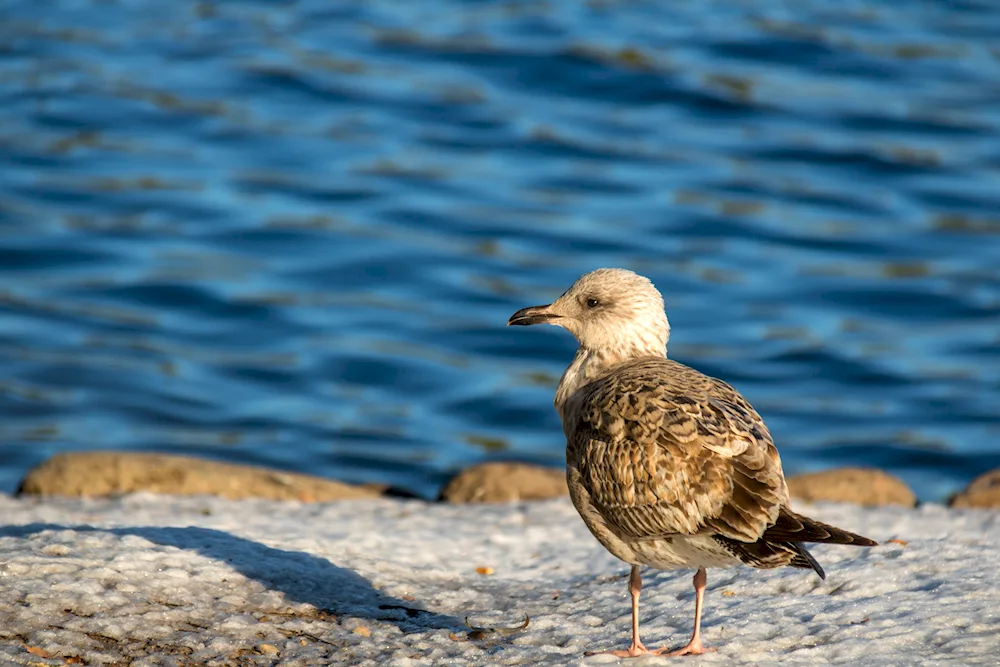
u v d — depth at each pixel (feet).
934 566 28.76
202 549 30.22
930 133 86.58
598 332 27.48
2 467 53.88
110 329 66.90
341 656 24.54
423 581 30.37
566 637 26.20
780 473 23.34
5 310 68.08
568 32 101.55
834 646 24.34
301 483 40.60
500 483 40.19
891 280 71.67
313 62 97.81
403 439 58.34
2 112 89.51
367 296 71.05
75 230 76.13
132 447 56.13
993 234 75.87
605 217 77.97
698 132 87.40
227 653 24.38
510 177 82.48
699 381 24.72
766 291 70.69
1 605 25.23
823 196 79.82
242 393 61.72
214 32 104.73
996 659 23.34
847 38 100.94
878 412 60.49
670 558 24.12
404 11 107.96
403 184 81.51
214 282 71.56
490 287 71.10
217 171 83.05
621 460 23.79
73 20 108.58
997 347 65.67
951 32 103.04
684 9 107.24
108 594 26.32
